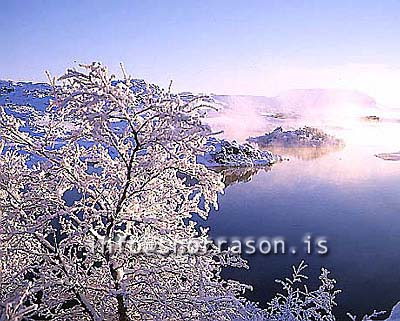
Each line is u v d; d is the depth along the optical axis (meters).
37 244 7.97
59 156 7.18
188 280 7.55
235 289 7.84
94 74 6.24
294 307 8.94
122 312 7.08
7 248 7.50
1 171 7.26
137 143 6.65
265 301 13.95
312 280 15.40
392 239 19.12
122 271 7.33
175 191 7.82
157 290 7.13
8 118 6.97
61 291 7.33
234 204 25.14
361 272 15.96
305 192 28.81
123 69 6.60
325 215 22.95
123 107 6.33
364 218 22.55
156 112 6.50
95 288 7.20
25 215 7.33
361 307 13.80
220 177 7.25
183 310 6.90
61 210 7.09
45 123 7.23
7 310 5.32
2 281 7.18
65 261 7.34
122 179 7.30
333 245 18.36
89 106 6.33
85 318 7.71
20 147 7.69
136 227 7.43
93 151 7.56
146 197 7.80
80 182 7.21
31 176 7.41
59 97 6.48
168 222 7.34
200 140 7.08
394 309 9.23
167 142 6.56
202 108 6.73
